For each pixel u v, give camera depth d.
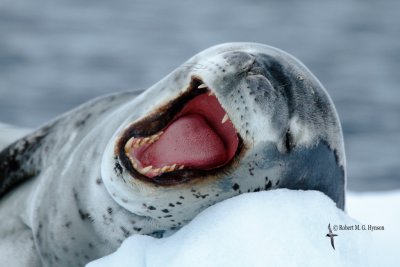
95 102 19.61
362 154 46.06
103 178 14.70
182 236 13.88
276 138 14.30
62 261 16.61
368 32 92.88
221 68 13.91
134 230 15.18
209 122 14.25
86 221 15.93
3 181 19.92
